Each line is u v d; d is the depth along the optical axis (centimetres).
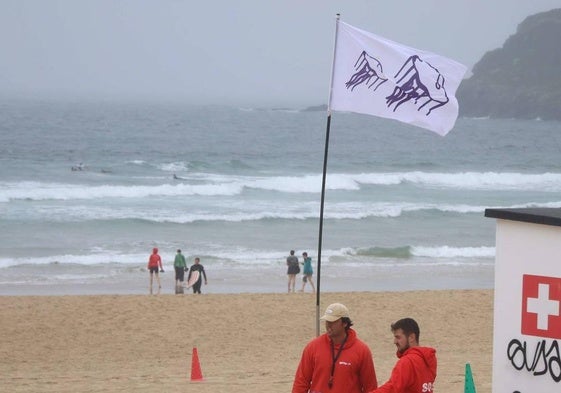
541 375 1279
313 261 6444
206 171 12875
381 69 2047
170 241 7106
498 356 1324
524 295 1289
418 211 9025
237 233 7562
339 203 9588
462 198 10544
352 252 6794
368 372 1258
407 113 2022
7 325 3828
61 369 3066
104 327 3828
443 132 2000
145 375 2794
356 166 14962
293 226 8019
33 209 8381
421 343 3584
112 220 7862
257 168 13738
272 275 5844
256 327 3875
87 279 5628
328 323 1245
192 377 2642
